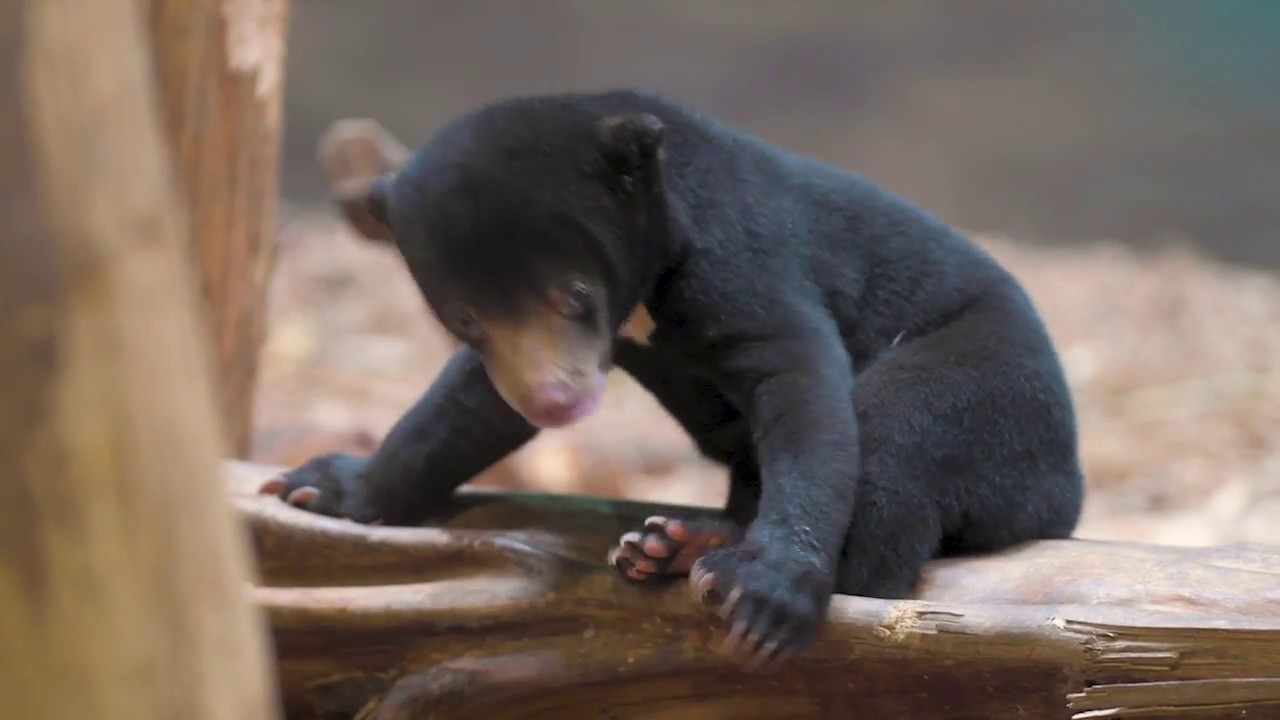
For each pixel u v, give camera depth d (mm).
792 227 7145
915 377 7109
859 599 6051
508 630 6406
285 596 6473
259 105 9109
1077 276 24547
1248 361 20422
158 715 3238
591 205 6492
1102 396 18984
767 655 5895
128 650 3189
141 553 3189
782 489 6281
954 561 6887
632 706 6340
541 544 6691
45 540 3090
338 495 7438
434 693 6297
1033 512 7188
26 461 3051
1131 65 41906
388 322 21469
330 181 12547
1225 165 37281
